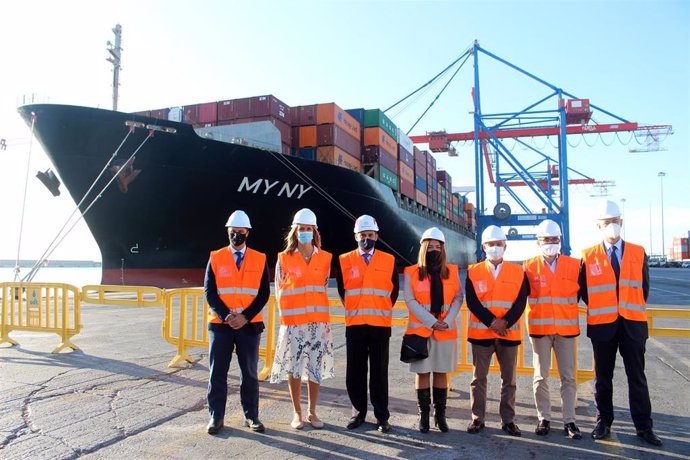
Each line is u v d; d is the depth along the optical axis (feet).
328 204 63.16
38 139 47.78
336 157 69.05
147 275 54.13
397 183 89.92
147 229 52.13
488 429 14.38
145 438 13.29
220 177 51.70
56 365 21.94
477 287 14.43
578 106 97.25
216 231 54.54
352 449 12.71
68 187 49.75
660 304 48.11
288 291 14.79
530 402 17.10
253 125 60.85
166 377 19.94
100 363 22.34
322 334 14.80
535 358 14.55
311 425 14.49
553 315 14.20
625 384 19.16
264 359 23.16
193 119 66.80
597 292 14.01
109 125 46.50
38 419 14.67
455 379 20.36
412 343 13.96
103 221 51.39
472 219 181.78
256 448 12.71
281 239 59.57
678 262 248.32
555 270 14.39
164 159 48.70
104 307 47.29
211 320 14.65
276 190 56.18
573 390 14.05
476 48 98.43
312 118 69.15
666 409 15.98
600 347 13.93
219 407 14.05
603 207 14.33
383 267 14.69
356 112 81.05
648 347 27.04
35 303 26.37
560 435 13.88
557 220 91.30
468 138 113.50
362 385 14.61
